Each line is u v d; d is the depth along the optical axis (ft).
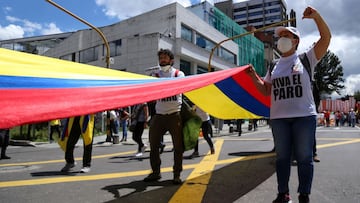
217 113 21.48
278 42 12.19
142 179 17.53
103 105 8.16
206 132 27.91
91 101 8.26
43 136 54.54
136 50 100.63
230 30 151.53
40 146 43.86
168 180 17.07
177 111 16.05
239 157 25.79
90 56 125.39
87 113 7.48
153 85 11.33
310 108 11.60
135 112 28.48
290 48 11.99
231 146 35.73
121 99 8.94
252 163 22.57
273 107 12.24
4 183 16.76
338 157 25.21
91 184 16.35
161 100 16.08
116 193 14.46
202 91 18.76
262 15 476.13
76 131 20.31
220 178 17.47
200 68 119.34
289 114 11.66
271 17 471.62
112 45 115.55
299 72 11.78
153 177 16.84
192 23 111.34
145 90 10.34
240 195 14.05
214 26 138.82
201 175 18.30
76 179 17.70
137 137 28.43
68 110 7.37
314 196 13.98
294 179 17.20
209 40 125.08
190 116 16.40
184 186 15.62
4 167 22.50
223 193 14.37
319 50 11.97
